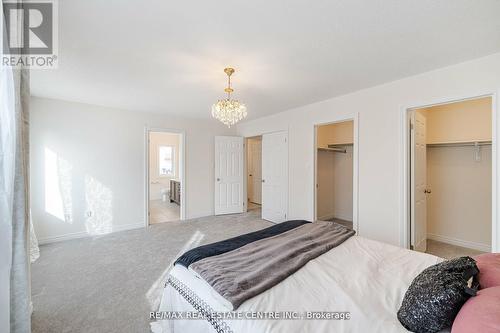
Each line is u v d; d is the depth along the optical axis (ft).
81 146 12.69
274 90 10.50
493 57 7.13
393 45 6.63
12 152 3.52
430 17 5.36
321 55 7.22
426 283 3.37
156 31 5.91
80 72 8.47
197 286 4.45
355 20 5.49
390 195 9.52
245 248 5.86
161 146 26.43
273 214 15.65
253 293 3.96
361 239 6.96
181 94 11.09
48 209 11.76
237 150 18.47
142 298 6.86
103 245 11.32
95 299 6.80
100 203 13.28
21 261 3.81
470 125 11.02
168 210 19.94
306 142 13.21
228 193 18.16
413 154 9.40
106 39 6.26
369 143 10.18
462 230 11.19
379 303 3.87
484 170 10.62
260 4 4.92
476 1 4.80
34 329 5.56
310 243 6.16
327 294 4.11
